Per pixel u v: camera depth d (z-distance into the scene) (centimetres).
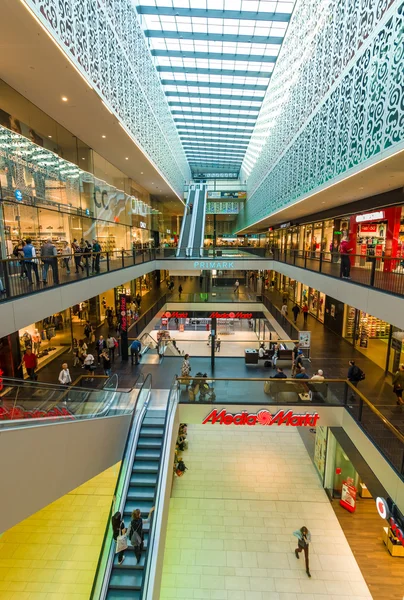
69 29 772
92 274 1095
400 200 1176
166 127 2488
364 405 942
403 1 721
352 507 1095
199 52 2194
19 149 1008
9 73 841
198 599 832
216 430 1549
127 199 2167
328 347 1509
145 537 745
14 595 755
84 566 818
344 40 1067
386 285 823
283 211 2141
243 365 1526
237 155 4572
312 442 1460
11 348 997
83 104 1046
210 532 1022
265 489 1192
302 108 1595
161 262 2167
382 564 921
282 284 2662
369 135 884
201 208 3781
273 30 1977
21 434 488
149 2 1733
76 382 1005
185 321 2552
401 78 727
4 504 455
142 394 1074
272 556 945
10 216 970
